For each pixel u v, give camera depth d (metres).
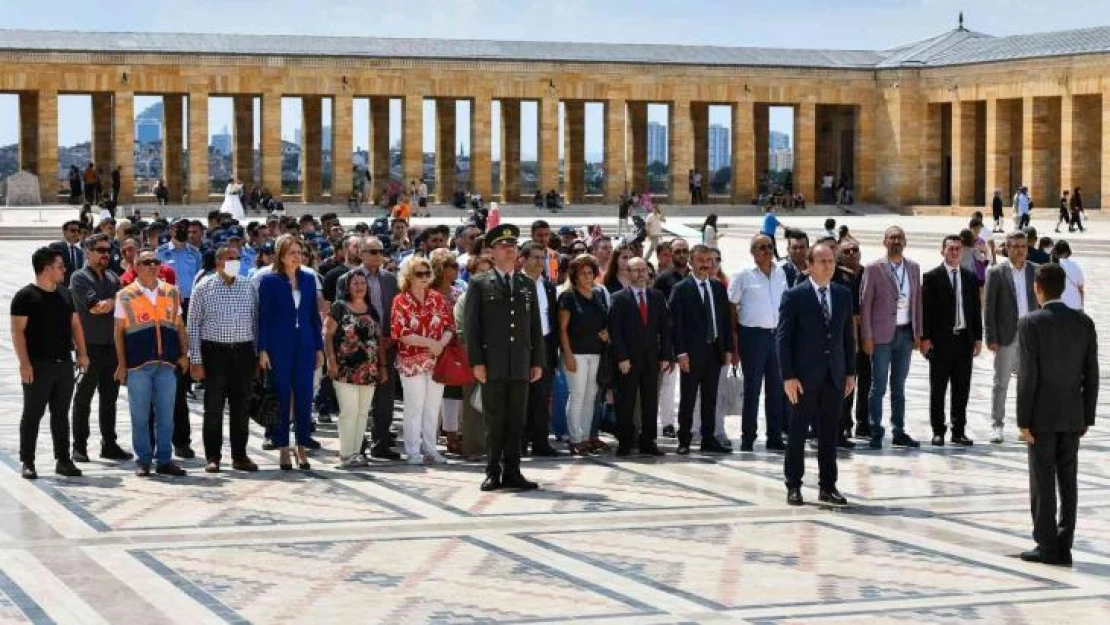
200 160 98.31
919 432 29.02
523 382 22.91
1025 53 100.69
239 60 98.75
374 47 103.50
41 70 95.56
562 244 33.09
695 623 15.90
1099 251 72.81
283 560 18.45
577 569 18.05
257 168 129.12
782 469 24.94
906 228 88.19
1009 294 27.48
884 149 109.88
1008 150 103.31
